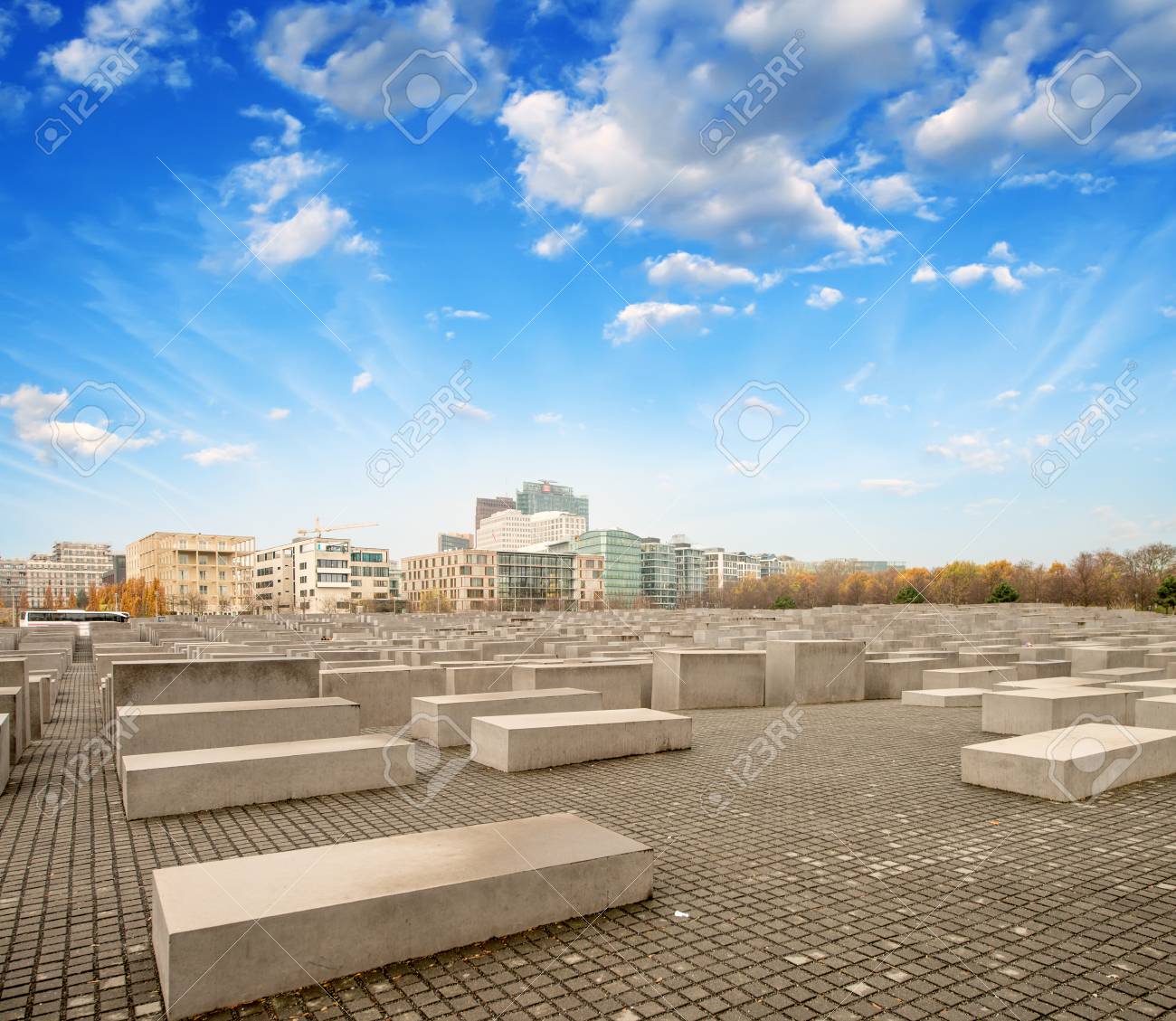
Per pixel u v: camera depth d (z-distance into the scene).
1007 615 50.28
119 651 21.45
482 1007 4.08
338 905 4.35
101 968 4.54
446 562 135.88
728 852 6.66
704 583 146.75
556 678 13.76
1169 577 75.44
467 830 5.80
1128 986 4.37
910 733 12.74
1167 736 9.84
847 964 4.60
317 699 11.15
